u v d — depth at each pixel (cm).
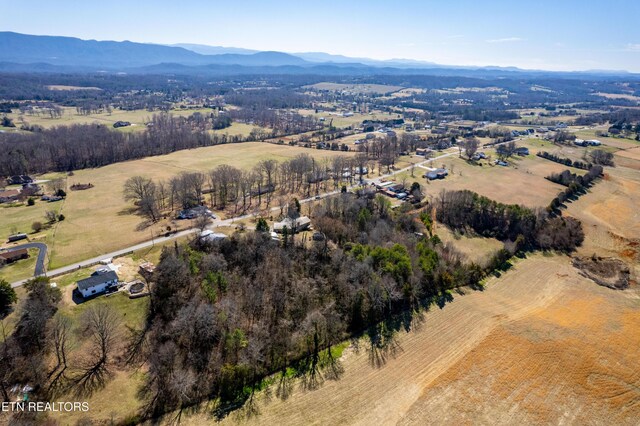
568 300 8925
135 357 6562
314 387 6172
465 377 6419
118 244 10400
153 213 12306
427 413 5725
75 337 6806
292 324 7462
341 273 8662
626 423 5762
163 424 5466
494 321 7881
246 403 5841
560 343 7275
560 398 6119
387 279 8281
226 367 6188
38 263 9294
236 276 8512
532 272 10156
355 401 5909
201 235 10275
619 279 9900
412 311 8206
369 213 11706
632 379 6538
